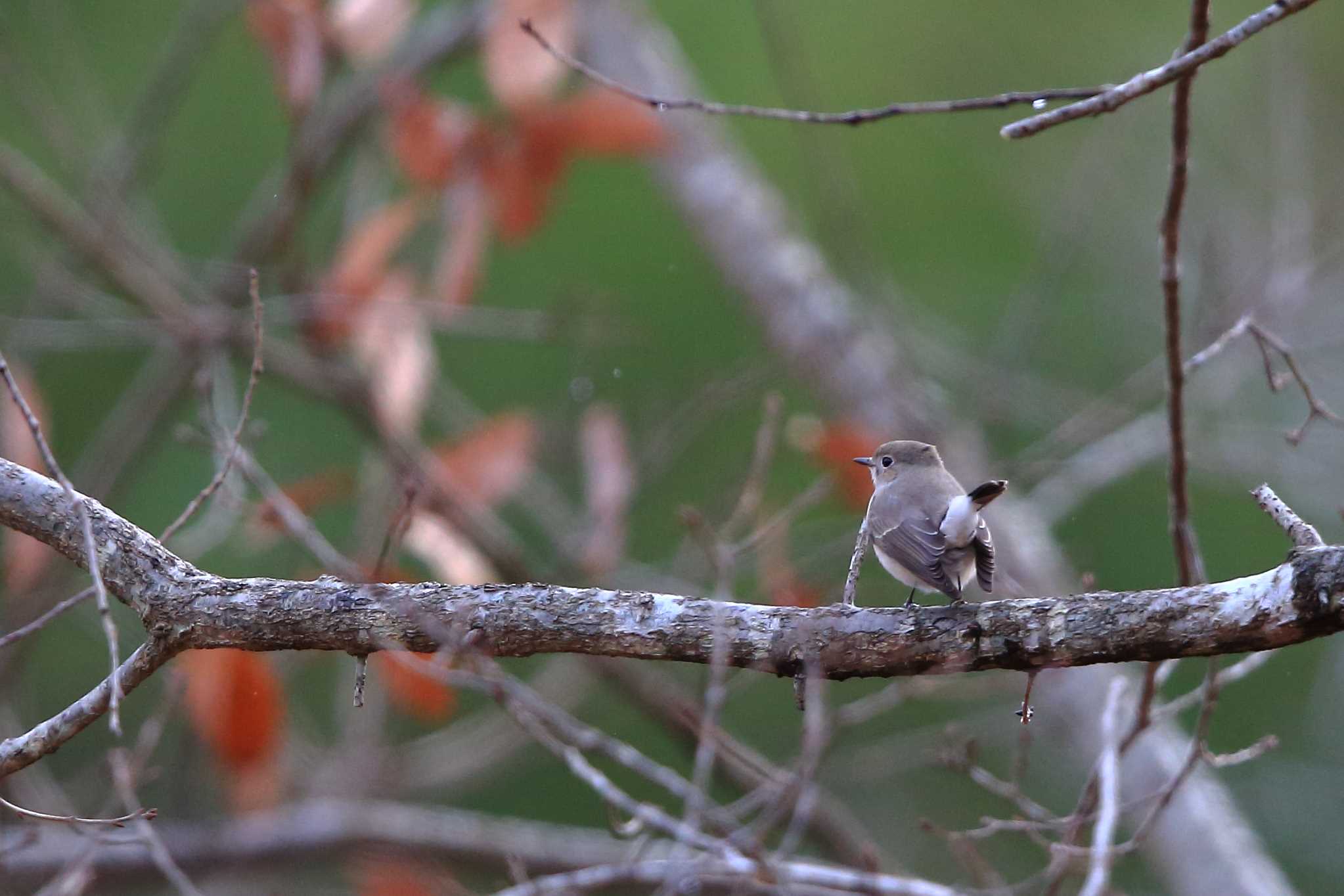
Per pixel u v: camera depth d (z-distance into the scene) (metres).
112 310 12.62
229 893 12.47
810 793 7.81
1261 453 13.54
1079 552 14.64
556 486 14.21
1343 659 15.41
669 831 8.02
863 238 14.16
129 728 13.95
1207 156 16.41
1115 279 16.31
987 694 11.09
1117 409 13.21
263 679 9.44
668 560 14.34
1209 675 7.39
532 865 12.46
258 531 10.55
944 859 14.31
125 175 13.33
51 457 5.55
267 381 13.27
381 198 12.66
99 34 15.89
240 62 15.96
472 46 12.42
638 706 12.38
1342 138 16.77
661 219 16.00
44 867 11.16
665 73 15.72
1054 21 16.94
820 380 14.31
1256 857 11.48
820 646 5.64
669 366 15.42
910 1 17.19
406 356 11.21
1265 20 5.17
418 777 13.03
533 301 15.51
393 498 10.81
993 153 16.86
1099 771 7.73
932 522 7.10
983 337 15.80
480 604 5.77
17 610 11.80
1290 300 13.47
